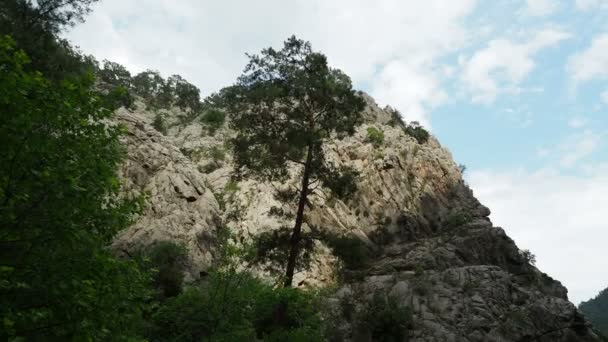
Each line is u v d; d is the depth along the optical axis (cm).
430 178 8944
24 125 800
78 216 890
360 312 4178
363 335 3912
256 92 2709
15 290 770
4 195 752
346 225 6800
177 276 3594
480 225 7738
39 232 787
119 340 964
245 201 6438
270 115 2764
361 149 8194
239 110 2800
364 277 5603
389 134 9306
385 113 11819
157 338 1662
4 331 703
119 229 1005
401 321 4144
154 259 3812
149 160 5400
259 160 2697
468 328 4725
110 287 887
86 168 896
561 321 5162
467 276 5572
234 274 1783
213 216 5522
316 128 2898
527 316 5059
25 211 785
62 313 796
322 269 5584
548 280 6938
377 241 7031
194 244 4762
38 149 813
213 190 6831
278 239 2589
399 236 7312
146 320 1728
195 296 1777
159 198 5047
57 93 909
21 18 3108
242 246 1853
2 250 787
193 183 5659
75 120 922
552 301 5459
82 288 812
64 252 824
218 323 1669
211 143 9850
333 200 6950
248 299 1761
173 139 10481
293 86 2789
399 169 8338
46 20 3241
